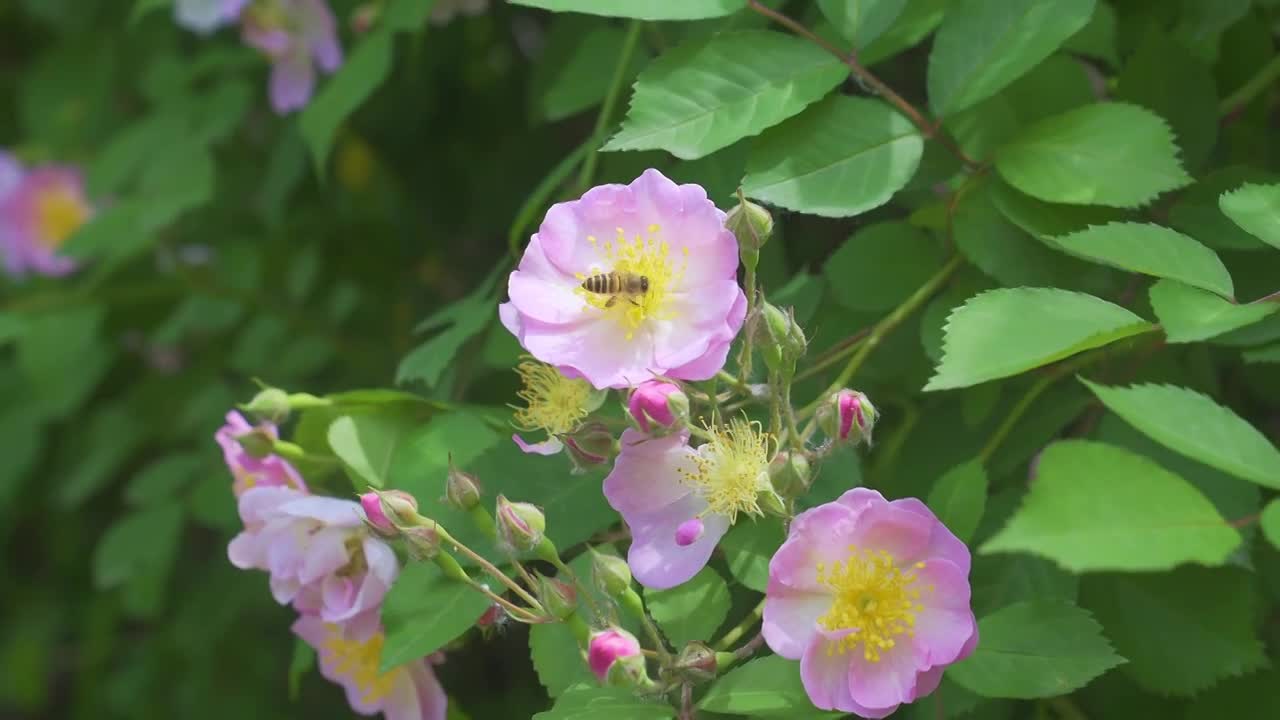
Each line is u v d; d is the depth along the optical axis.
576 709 0.60
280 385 0.85
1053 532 0.53
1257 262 0.64
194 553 1.06
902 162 0.62
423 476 0.64
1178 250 0.59
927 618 0.59
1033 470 0.65
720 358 0.60
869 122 0.63
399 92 0.87
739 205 0.61
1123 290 0.64
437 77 0.86
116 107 1.04
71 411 1.02
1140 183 0.62
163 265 0.93
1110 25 0.67
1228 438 0.55
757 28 0.65
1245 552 0.60
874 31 0.63
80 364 0.97
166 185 0.84
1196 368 0.65
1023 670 0.59
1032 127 0.63
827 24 0.64
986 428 0.66
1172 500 0.54
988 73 0.62
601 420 0.62
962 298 0.65
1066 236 0.61
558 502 0.63
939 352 0.64
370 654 0.65
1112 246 0.59
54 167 1.04
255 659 1.00
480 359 0.70
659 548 0.60
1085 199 0.62
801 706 0.59
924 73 0.70
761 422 0.64
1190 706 0.64
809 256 0.73
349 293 0.86
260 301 0.89
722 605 0.61
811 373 0.65
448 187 0.91
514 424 0.64
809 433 0.61
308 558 0.63
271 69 0.90
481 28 0.85
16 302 0.90
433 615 0.62
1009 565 0.63
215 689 0.99
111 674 1.10
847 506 0.58
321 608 0.64
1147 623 0.63
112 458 0.97
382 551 0.62
